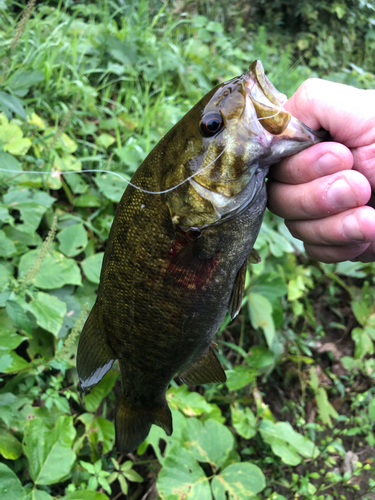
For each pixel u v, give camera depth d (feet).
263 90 0.64
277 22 3.31
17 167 1.23
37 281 1.09
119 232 0.70
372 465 1.55
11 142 1.25
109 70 1.75
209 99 0.66
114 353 0.79
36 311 1.02
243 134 0.64
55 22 1.80
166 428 0.87
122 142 1.64
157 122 1.74
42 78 1.39
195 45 2.32
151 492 1.19
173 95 1.94
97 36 1.87
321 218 0.69
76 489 1.04
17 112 1.08
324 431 1.62
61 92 1.57
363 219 0.65
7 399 0.97
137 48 1.96
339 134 0.69
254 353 1.54
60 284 1.11
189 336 0.74
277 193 0.72
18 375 1.05
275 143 0.64
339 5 3.30
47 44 1.62
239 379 1.39
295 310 1.73
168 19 2.35
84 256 1.35
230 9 3.09
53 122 1.54
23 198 1.16
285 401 1.63
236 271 0.73
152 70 1.94
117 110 1.69
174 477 1.08
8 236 1.17
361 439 1.64
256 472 1.15
